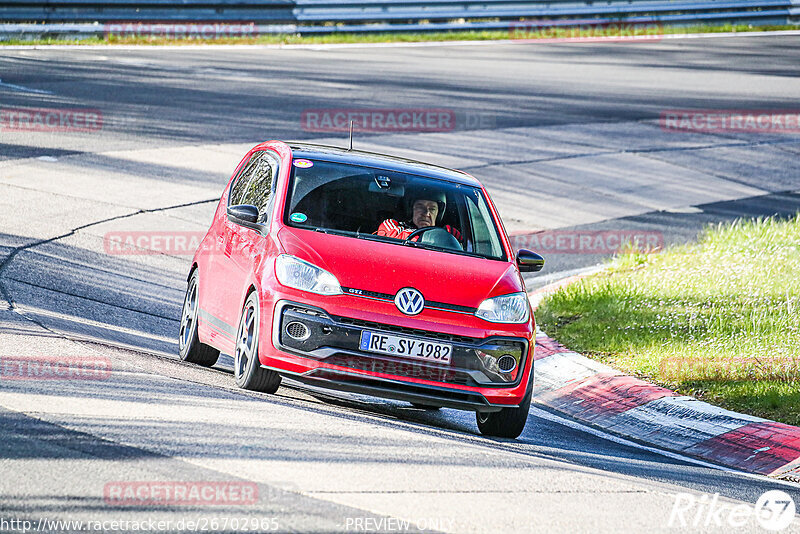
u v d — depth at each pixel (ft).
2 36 352.90
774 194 230.89
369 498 61.16
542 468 74.49
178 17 384.47
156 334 115.03
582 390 110.01
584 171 235.20
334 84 305.53
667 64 388.78
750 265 153.07
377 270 85.66
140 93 268.21
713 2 483.51
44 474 58.80
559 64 378.73
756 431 94.02
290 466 65.41
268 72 318.65
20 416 69.56
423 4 432.66
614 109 301.63
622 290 144.66
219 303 97.25
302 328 83.20
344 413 84.79
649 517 64.85
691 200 220.23
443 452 74.74
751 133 284.82
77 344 96.99
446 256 91.09
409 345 83.30
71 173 190.29
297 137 232.12
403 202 96.12
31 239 146.72
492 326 85.51
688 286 144.97
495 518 60.29
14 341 94.17
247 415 77.00
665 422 99.35
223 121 242.99
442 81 326.24
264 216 93.71
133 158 205.26
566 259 173.99
